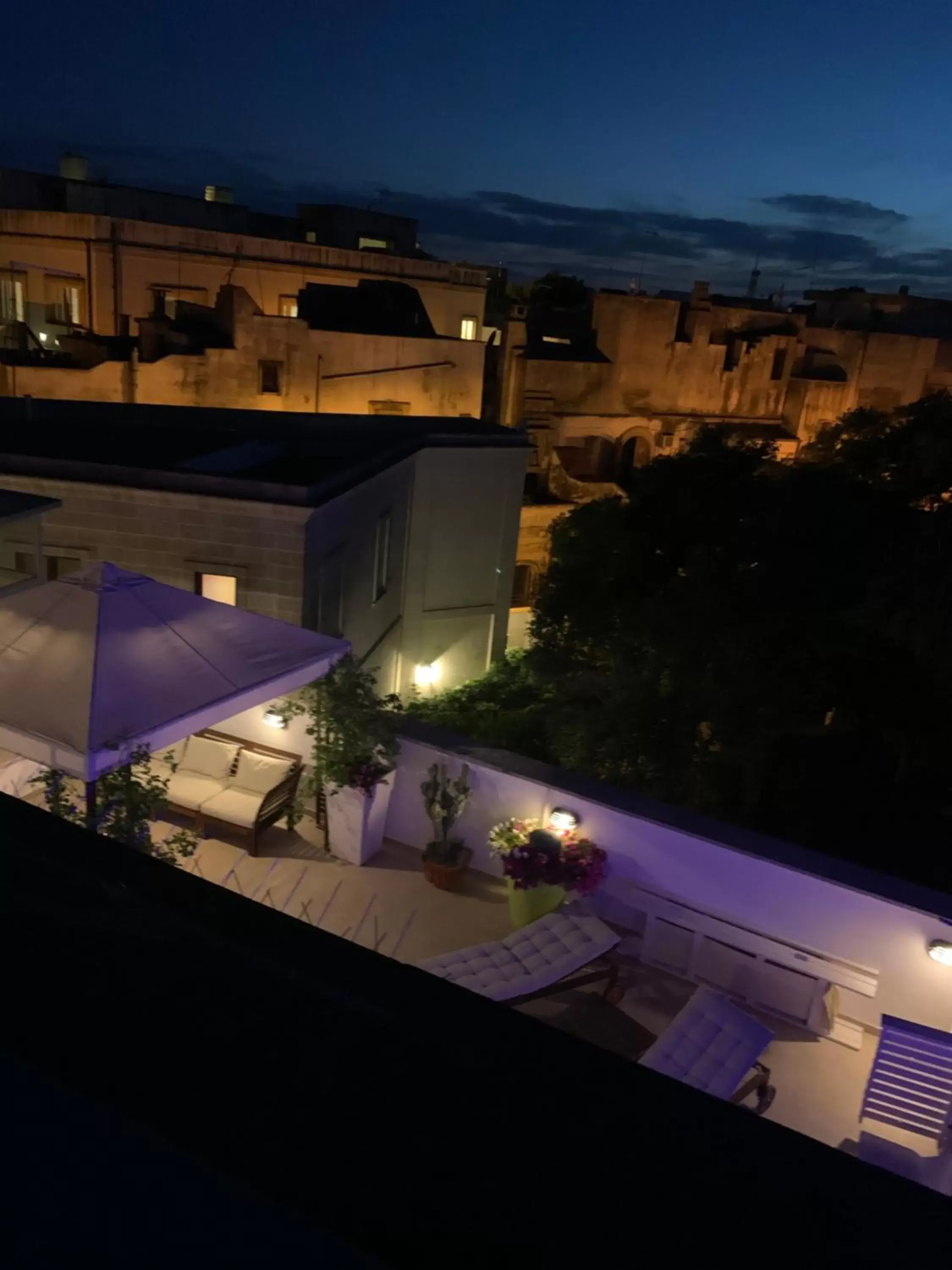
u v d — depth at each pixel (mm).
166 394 23125
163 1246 616
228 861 8070
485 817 8039
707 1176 777
